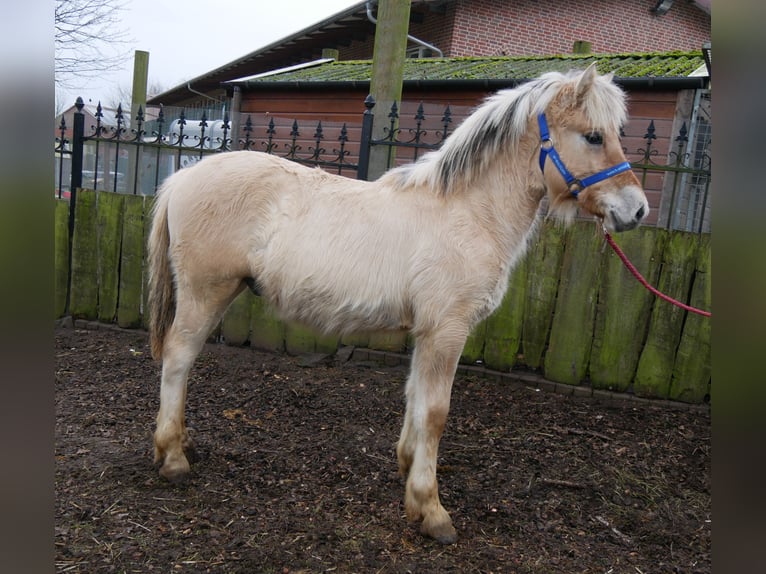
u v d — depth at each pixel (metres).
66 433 3.38
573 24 12.67
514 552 2.55
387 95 4.99
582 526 2.79
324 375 4.60
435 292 2.57
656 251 4.18
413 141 4.82
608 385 4.34
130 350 4.98
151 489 2.82
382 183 2.82
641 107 6.12
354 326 2.73
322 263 2.63
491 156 2.70
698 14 13.99
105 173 6.47
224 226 2.75
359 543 2.51
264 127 8.06
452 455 3.42
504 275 2.76
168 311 3.04
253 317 5.07
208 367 4.63
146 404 3.90
